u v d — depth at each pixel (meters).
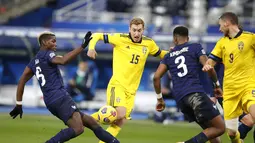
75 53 22.50
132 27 26.34
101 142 25.12
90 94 57.84
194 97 22.92
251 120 25.70
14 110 24.36
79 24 63.44
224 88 25.78
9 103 61.84
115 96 25.81
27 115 53.22
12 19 72.06
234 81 25.27
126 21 68.06
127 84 26.28
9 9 72.56
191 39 57.25
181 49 23.81
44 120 47.84
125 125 46.75
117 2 74.62
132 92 26.45
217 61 25.64
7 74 65.38
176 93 23.55
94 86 59.38
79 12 71.12
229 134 26.00
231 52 25.06
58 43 58.81
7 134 34.84
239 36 24.97
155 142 33.44
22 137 33.28
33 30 57.94
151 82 63.31
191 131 43.03
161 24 68.44
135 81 26.58
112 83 26.34
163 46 56.25
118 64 26.42
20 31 57.81
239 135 26.03
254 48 25.02
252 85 25.03
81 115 23.36
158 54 27.25
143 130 42.31
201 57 23.42
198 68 23.62
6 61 65.19
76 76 57.22
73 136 22.53
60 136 22.34
